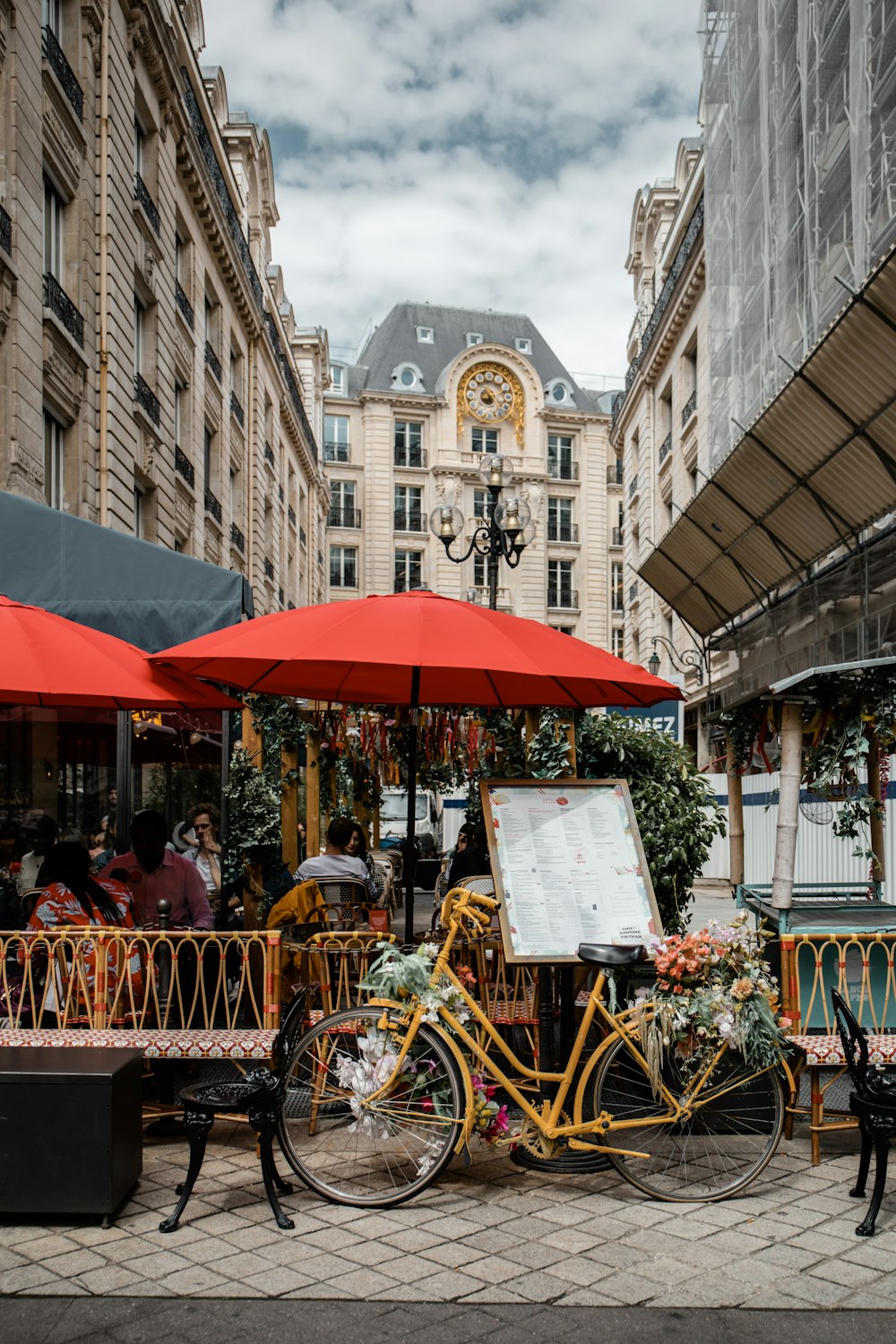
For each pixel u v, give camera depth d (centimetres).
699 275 2233
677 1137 462
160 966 571
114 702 650
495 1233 402
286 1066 446
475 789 882
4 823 862
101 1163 405
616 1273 367
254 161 3053
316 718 773
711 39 1856
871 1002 517
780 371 1408
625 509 3200
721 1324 330
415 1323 330
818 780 620
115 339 1540
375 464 5650
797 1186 452
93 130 1498
